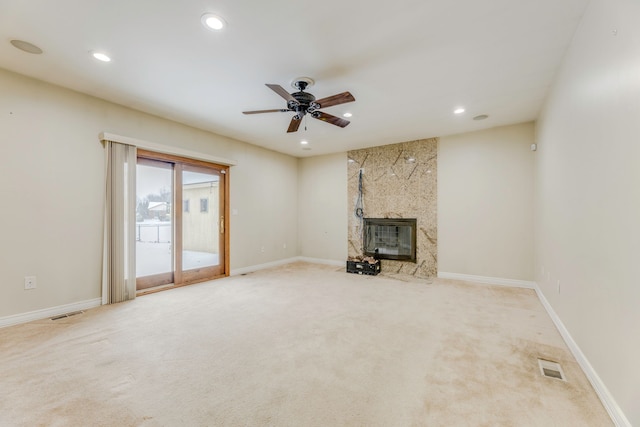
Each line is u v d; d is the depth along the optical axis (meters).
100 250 3.46
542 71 2.82
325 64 2.68
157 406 1.66
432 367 2.09
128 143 3.64
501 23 2.12
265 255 5.93
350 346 2.42
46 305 3.06
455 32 2.22
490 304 3.53
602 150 1.78
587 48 2.00
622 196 1.52
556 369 2.06
